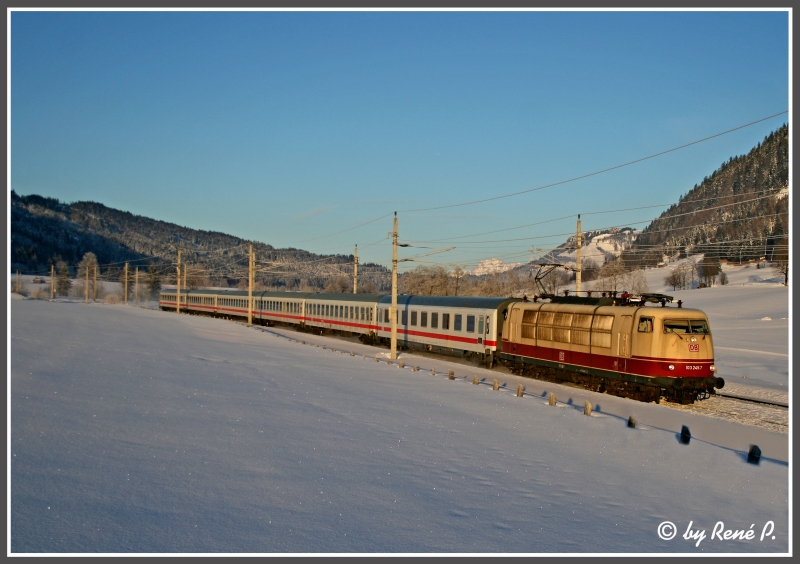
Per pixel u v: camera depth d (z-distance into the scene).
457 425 14.86
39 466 8.33
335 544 7.18
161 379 16.95
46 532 6.52
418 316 37.50
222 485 8.66
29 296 118.62
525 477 10.82
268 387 17.81
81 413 11.52
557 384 25.98
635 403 21.41
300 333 52.09
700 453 13.60
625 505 9.77
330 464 10.34
